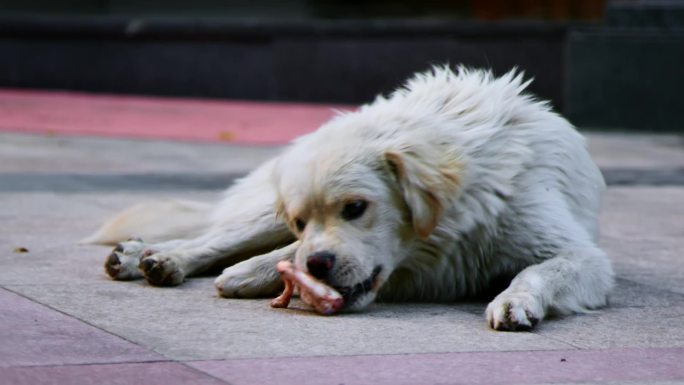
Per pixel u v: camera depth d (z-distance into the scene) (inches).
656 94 1015.6
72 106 1095.0
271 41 1160.2
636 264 463.2
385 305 374.9
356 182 344.2
